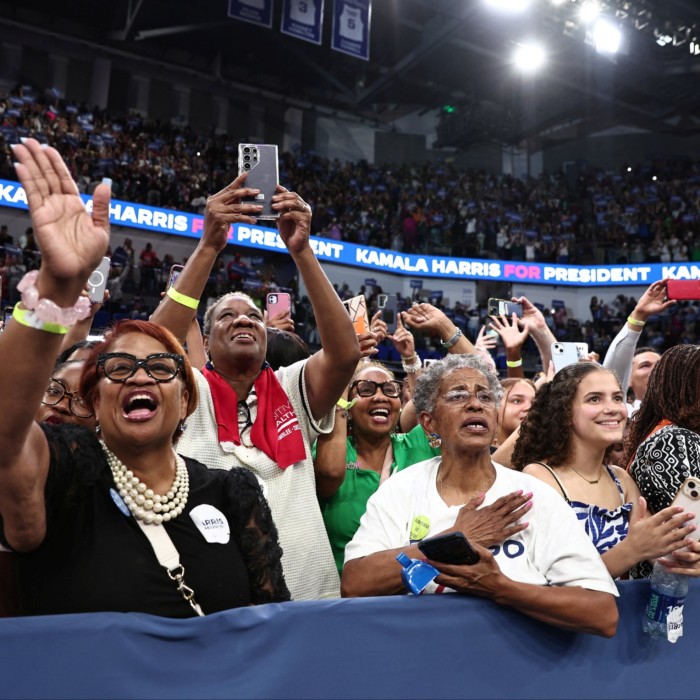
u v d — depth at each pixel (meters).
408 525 2.16
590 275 21.17
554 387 2.68
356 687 1.61
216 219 2.47
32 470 1.46
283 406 2.50
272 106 25.38
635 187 24.28
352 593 2.02
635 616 2.01
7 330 1.34
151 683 1.44
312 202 21.39
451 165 26.20
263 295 16.27
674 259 20.73
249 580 1.73
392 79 23.89
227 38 22.97
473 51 23.02
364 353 2.99
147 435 1.65
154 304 15.60
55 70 21.95
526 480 2.16
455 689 1.72
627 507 2.47
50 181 1.35
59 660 1.38
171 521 1.66
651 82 24.02
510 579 1.79
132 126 20.80
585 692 1.88
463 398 2.19
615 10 20.75
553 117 25.97
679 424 2.66
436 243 21.33
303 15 16.03
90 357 1.76
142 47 23.19
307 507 2.39
